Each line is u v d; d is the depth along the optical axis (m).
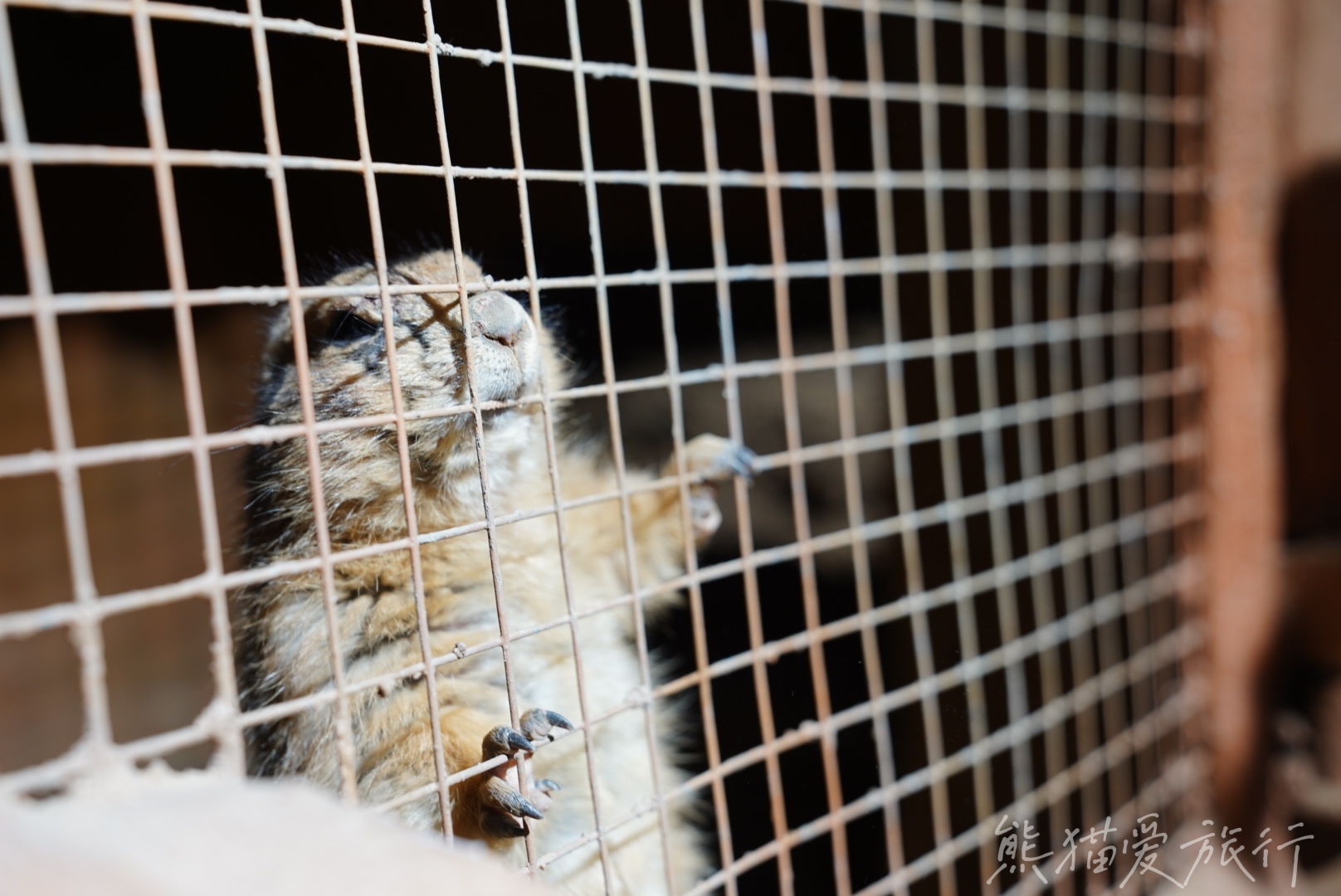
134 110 1.13
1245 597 0.62
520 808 0.38
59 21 1.10
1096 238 0.61
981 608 0.73
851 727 0.82
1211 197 0.60
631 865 0.50
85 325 1.27
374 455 0.46
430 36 0.36
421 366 0.45
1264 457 0.62
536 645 0.49
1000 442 0.71
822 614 0.95
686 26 1.01
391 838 0.30
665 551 0.53
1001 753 0.71
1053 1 0.57
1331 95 0.65
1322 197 0.67
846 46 0.98
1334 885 0.63
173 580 1.21
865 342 0.98
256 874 0.28
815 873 0.78
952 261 0.52
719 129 1.04
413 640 0.46
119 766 0.30
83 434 1.24
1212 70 0.60
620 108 1.02
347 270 0.51
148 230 1.27
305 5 0.86
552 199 1.00
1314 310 0.68
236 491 0.53
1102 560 0.64
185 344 0.32
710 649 0.89
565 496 0.51
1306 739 0.67
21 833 0.28
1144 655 0.59
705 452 0.53
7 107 0.30
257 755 0.48
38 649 1.10
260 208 1.27
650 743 0.41
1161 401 0.62
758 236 1.05
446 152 0.36
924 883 0.75
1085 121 0.63
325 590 0.34
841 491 0.99
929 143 0.51
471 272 0.47
